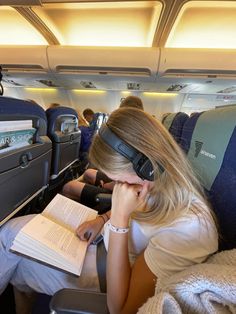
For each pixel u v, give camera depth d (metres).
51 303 0.49
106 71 3.40
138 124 0.48
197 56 3.02
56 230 0.74
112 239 0.53
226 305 0.31
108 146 0.48
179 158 0.52
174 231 0.51
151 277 0.47
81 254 0.69
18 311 0.88
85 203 1.41
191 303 0.32
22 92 5.76
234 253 0.42
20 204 0.90
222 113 0.62
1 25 2.88
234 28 2.63
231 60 3.00
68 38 3.09
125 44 3.20
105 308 0.49
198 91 4.57
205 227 0.50
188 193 0.52
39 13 2.41
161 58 3.08
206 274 0.32
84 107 5.97
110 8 2.27
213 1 2.07
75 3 2.15
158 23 2.41
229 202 0.52
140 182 0.52
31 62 3.36
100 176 1.65
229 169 0.53
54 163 1.29
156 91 4.82
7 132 0.71
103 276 0.72
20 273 0.77
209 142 0.63
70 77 3.76
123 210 0.52
